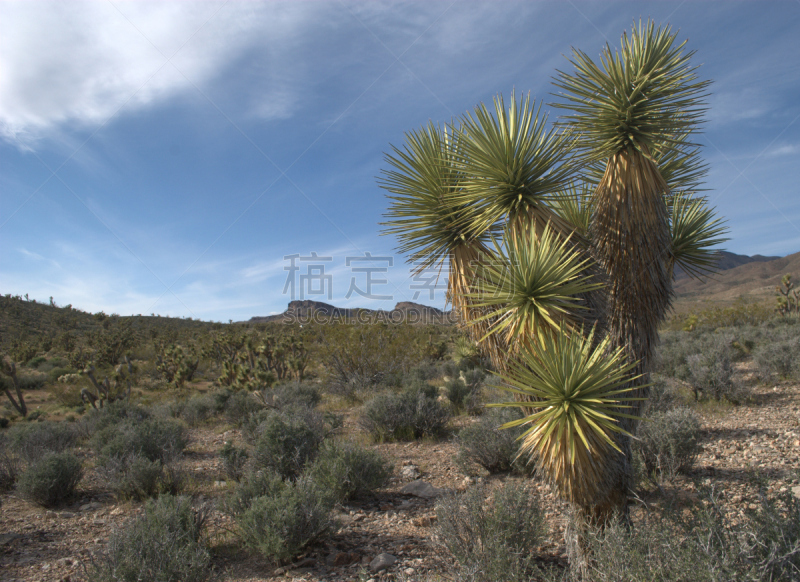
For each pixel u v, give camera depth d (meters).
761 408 9.02
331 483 5.86
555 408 2.84
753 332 18.52
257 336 35.03
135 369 30.39
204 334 44.94
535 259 2.97
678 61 3.07
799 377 10.88
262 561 4.32
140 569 3.42
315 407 13.20
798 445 6.55
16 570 4.16
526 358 2.93
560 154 3.20
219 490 6.64
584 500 3.02
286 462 6.66
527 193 3.28
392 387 16.64
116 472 6.60
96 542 4.86
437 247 3.63
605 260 3.10
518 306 3.02
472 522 3.82
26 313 59.25
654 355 3.14
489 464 6.89
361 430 10.16
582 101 3.18
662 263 3.06
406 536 4.79
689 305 39.09
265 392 15.20
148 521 4.14
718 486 5.03
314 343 18.78
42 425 9.56
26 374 27.48
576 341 2.89
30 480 6.05
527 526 3.87
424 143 3.67
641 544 2.73
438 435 9.58
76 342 43.94
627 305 3.01
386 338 18.42
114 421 11.55
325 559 4.30
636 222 2.97
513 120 3.29
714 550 2.50
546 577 3.24
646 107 2.99
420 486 6.34
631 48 3.13
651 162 3.06
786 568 2.43
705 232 3.78
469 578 3.24
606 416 2.63
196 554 3.71
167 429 8.50
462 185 3.37
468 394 11.90
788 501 2.86
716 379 9.79
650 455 5.76
